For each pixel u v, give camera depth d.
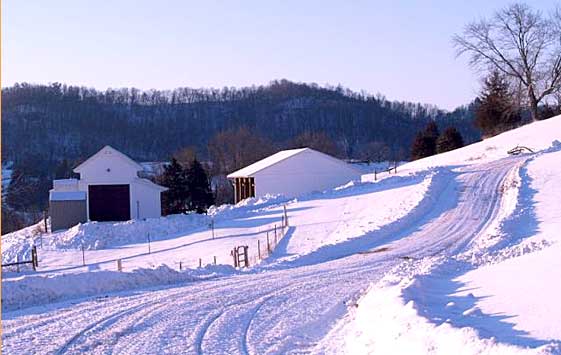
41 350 12.19
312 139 127.81
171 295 18.55
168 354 11.87
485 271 17.12
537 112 81.94
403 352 10.38
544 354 7.98
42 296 17.86
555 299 11.51
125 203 59.78
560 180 40.47
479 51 82.88
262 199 54.00
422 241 30.83
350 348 11.99
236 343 12.72
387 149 137.88
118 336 13.34
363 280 20.95
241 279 22.00
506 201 38.72
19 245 48.03
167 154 157.12
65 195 58.38
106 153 59.66
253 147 112.31
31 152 140.62
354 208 44.78
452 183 45.56
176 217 50.28
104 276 20.03
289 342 12.84
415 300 13.62
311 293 18.59
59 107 169.75
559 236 26.44
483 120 89.06
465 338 9.51
